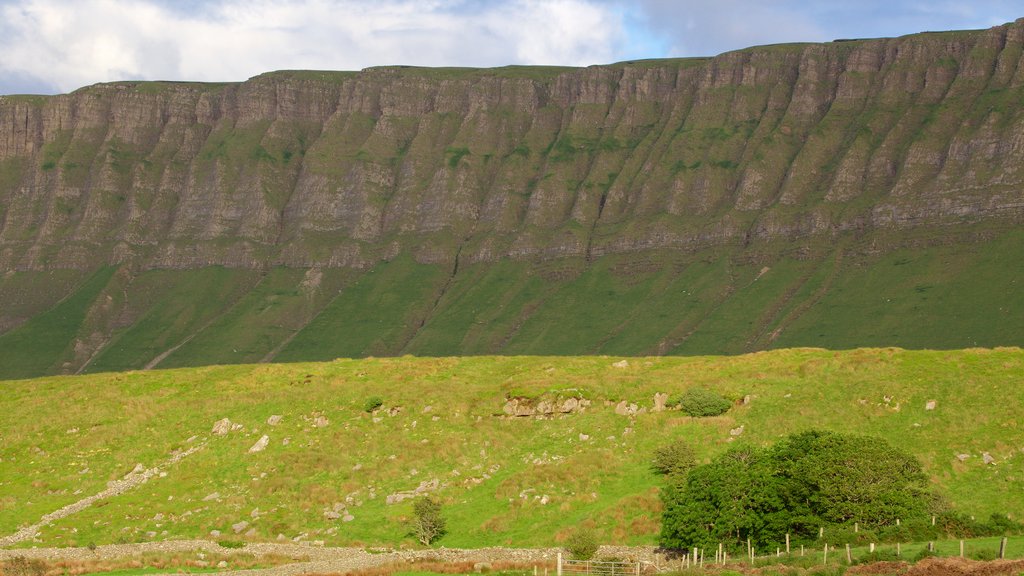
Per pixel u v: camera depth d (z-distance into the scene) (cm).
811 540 8919
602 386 13212
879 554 7725
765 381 12875
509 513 10575
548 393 13088
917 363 12781
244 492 11838
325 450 12675
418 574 8788
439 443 12556
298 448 12781
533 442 12362
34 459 13412
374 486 11756
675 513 9338
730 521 9056
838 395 12081
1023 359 12388
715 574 7869
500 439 12538
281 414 13750
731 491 9206
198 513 11400
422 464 12162
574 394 13025
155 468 12738
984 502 9556
